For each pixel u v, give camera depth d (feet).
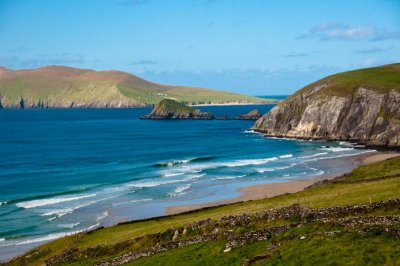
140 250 136.15
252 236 114.11
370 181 208.54
